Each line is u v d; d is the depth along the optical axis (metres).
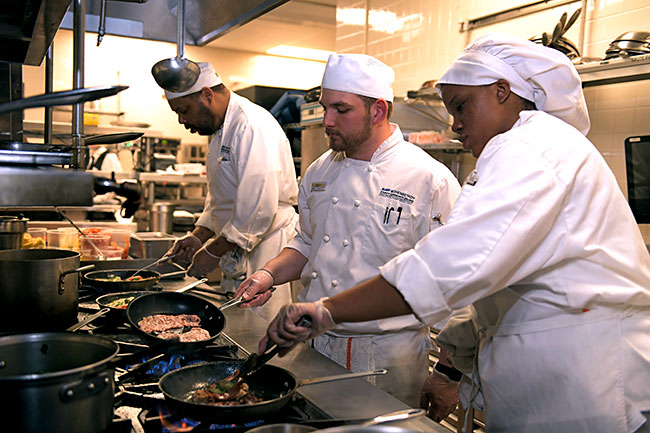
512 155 1.02
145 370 1.09
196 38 2.42
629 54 2.28
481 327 1.30
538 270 1.10
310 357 1.33
